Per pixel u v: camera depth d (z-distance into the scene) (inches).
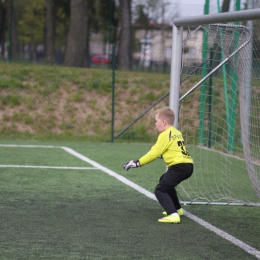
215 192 565.6
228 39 480.4
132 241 357.4
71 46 1416.1
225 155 848.3
